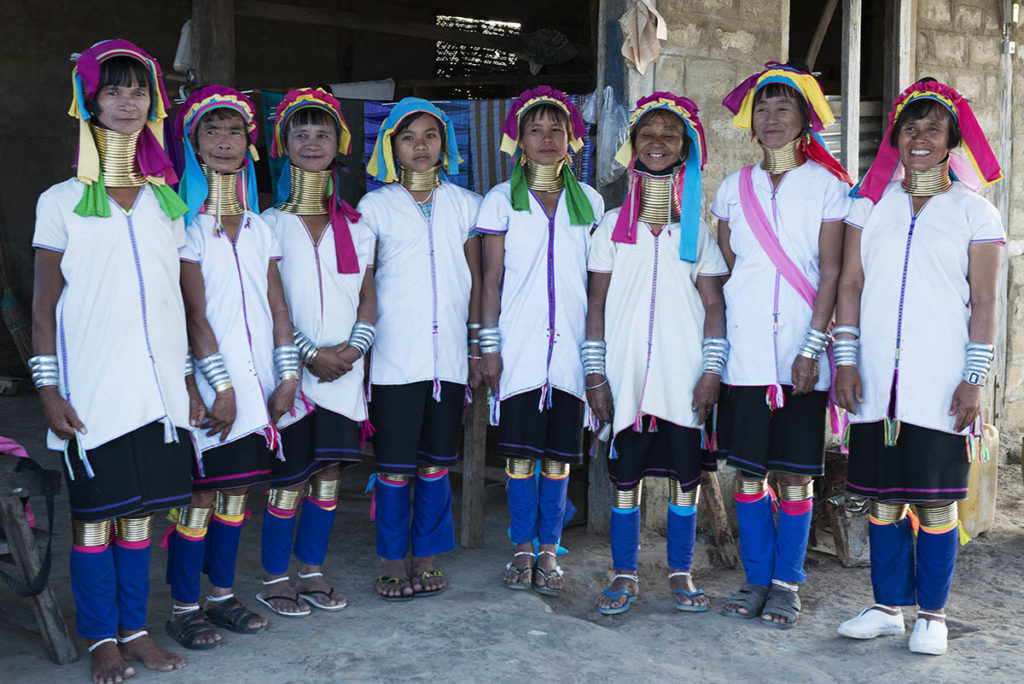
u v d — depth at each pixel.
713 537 4.67
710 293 3.86
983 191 6.24
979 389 3.39
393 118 3.80
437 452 3.90
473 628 3.60
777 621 3.80
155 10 11.46
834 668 3.42
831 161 3.71
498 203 3.93
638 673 3.29
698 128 3.75
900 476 3.53
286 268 3.67
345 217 3.75
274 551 3.71
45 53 10.85
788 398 3.73
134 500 3.11
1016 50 6.39
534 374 3.89
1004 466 6.38
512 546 4.60
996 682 3.29
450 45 12.80
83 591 3.14
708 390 3.79
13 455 3.32
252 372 3.43
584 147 4.78
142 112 3.06
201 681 3.15
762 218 3.71
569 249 3.92
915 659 3.49
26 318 9.05
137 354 3.11
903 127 3.43
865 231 3.57
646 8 4.50
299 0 11.72
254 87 11.66
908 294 3.47
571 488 5.35
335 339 3.68
